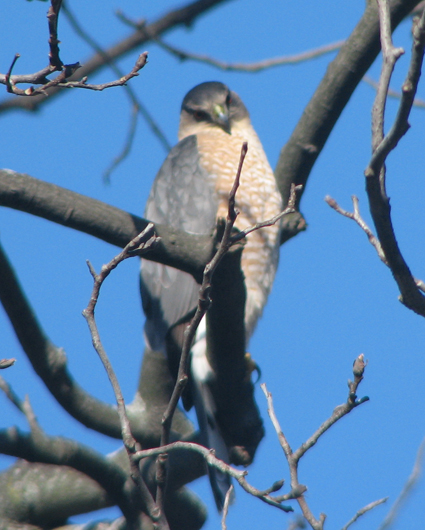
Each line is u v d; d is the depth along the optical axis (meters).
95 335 5.80
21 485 9.34
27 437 7.88
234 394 7.57
